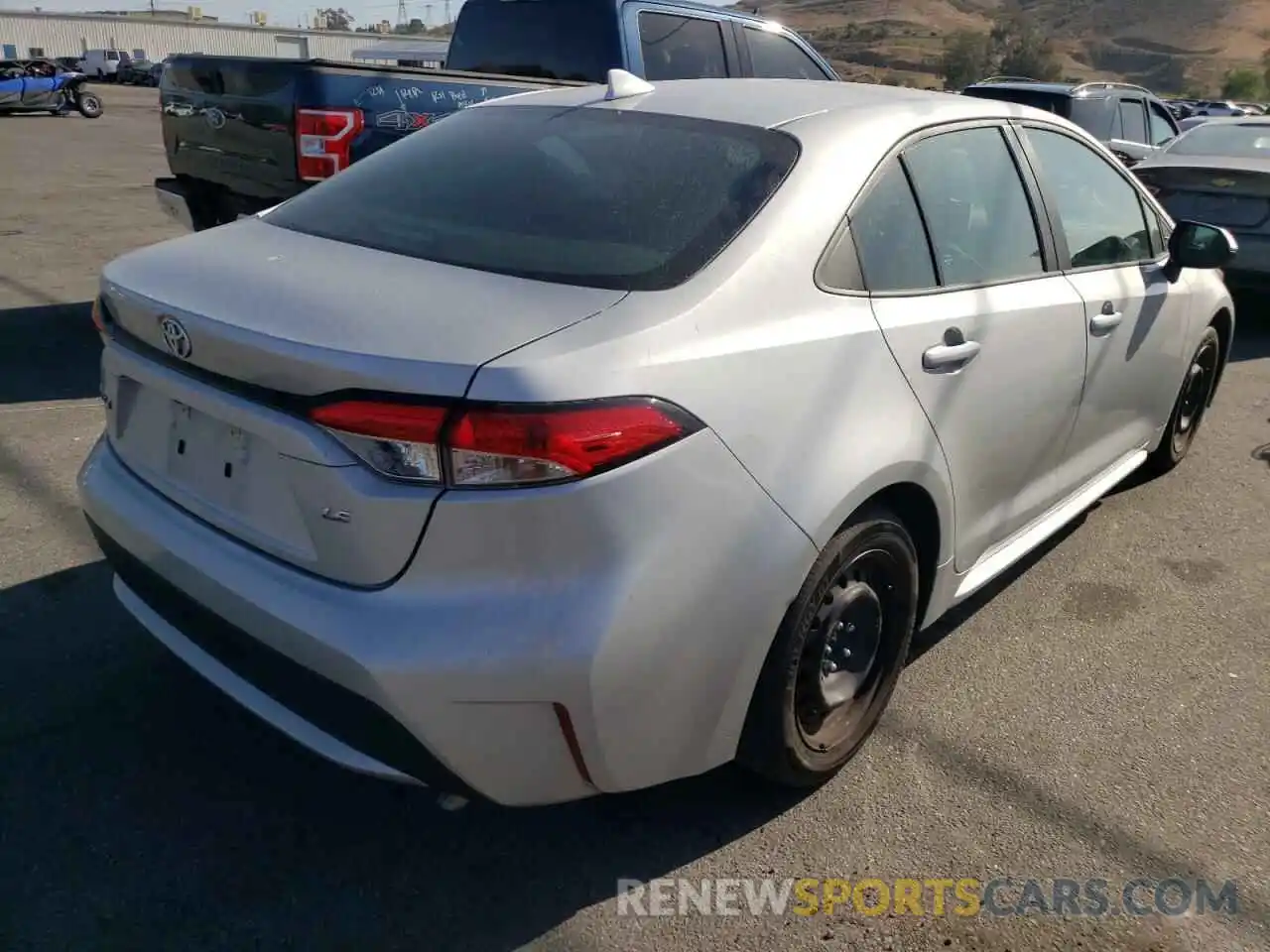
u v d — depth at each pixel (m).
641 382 2.16
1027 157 3.52
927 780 2.95
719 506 2.26
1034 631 3.76
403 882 2.53
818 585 2.52
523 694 2.11
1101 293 3.73
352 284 2.38
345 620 2.13
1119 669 3.53
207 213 6.54
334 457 2.12
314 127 5.45
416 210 2.80
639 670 2.19
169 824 2.66
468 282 2.38
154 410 2.63
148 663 3.29
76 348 6.51
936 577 3.09
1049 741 3.14
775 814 2.79
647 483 2.14
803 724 2.74
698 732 2.39
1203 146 8.66
